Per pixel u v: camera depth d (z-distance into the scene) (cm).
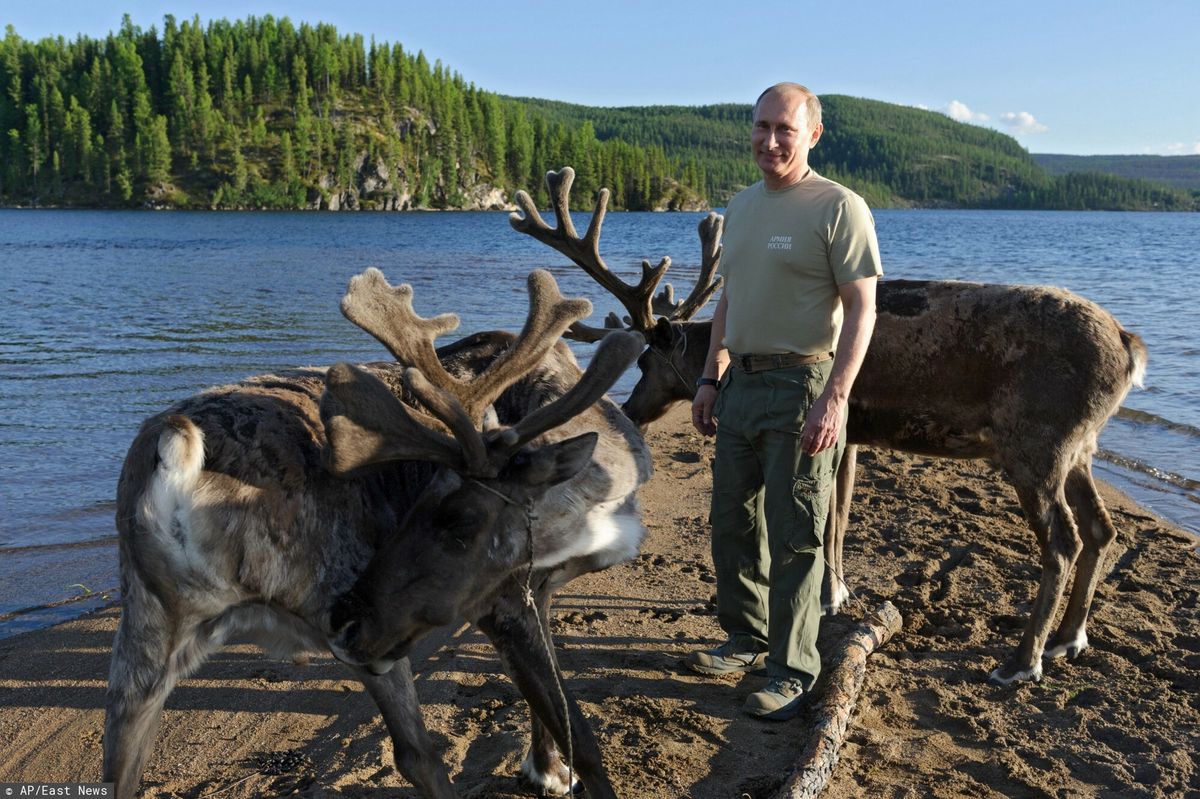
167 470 305
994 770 436
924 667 538
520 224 657
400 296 364
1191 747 453
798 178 462
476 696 507
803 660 483
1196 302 2500
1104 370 519
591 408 397
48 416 1221
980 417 555
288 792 422
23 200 16462
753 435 475
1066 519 527
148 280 3216
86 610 645
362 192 17912
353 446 315
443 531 329
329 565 334
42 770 445
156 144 16525
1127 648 555
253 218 12150
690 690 510
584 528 365
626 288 636
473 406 356
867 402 579
